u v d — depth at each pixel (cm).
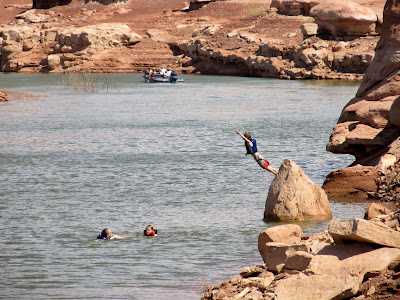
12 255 5231
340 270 3425
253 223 6253
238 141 12538
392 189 7406
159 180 8731
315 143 12038
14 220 6531
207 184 8438
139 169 9588
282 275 3666
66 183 8588
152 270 4747
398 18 9362
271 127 14662
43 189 8200
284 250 3944
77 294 4219
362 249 3609
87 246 5491
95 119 16875
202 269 4750
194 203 7294
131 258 5088
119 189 8162
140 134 13738
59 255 5219
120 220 6494
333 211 6756
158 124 15550
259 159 7069
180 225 6209
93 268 4834
